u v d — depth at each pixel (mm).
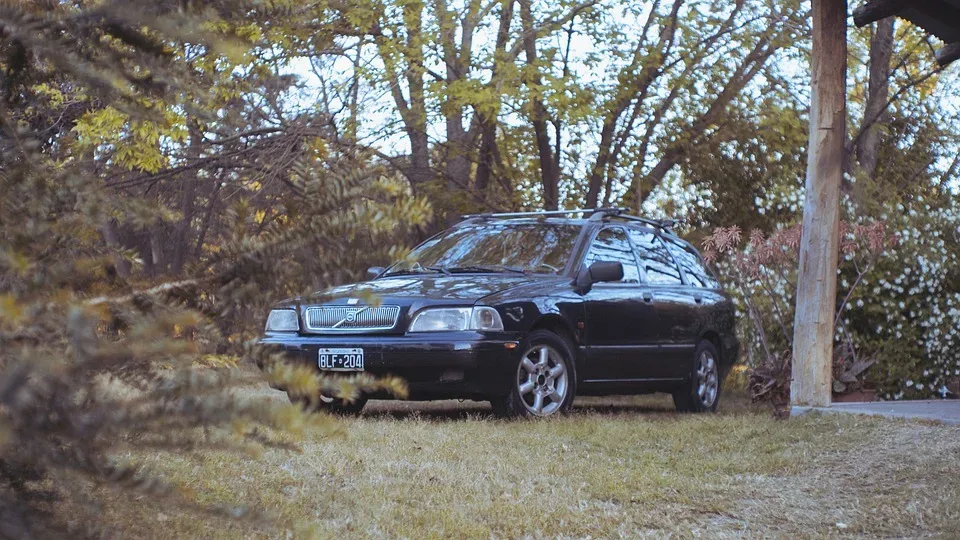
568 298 8625
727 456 6445
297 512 4145
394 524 4156
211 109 1977
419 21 15695
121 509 2740
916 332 10938
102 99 1892
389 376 1809
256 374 1729
